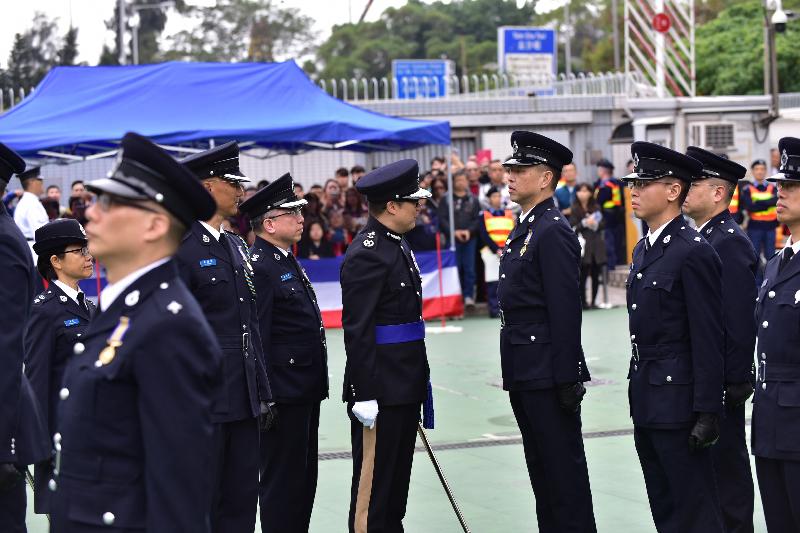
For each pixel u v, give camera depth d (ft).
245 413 17.07
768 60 66.85
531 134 19.11
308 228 48.98
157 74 47.01
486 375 36.58
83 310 19.81
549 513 19.63
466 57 165.27
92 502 10.62
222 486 17.16
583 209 51.72
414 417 18.70
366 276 18.08
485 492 23.21
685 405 17.20
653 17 66.74
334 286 48.93
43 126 43.50
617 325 46.70
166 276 10.84
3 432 14.89
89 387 10.61
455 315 50.42
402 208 18.43
